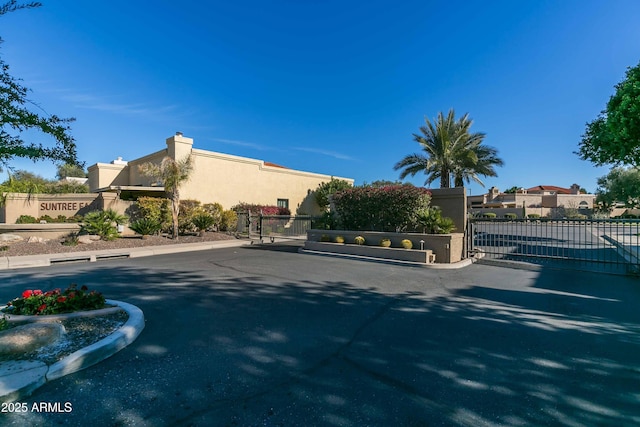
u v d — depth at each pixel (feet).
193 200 60.64
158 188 59.67
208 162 66.03
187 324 15.20
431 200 39.11
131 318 14.92
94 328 13.64
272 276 26.45
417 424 8.13
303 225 65.98
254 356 11.88
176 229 51.42
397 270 29.22
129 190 61.16
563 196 154.40
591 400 9.20
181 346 12.74
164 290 21.71
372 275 26.96
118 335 12.69
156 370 10.81
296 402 9.02
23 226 43.88
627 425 8.13
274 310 17.42
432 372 10.75
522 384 10.03
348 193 43.80
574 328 14.84
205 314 16.69
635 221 27.32
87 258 36.11
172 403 8.97
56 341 12.14
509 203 160.56
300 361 11.51
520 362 11.48
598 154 41.83
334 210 47.57
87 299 16.28
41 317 14.60
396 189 39.29
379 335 13.94
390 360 11.60
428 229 35.86
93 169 83.25
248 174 73.72
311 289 22.13
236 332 14.23
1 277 26.27
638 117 28.35
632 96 29.04
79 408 8.74
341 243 39.70
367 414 8.51
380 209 40.37
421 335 13.96
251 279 25.27
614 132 30.94
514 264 31.76
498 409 8.78
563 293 21.31
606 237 54.95
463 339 13.52
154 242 47.93
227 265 31.83
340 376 10.46
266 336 13.79
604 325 15.26
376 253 35.12
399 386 9.89
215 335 13.87
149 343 13.01
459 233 34.68
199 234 57.41
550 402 9.11
